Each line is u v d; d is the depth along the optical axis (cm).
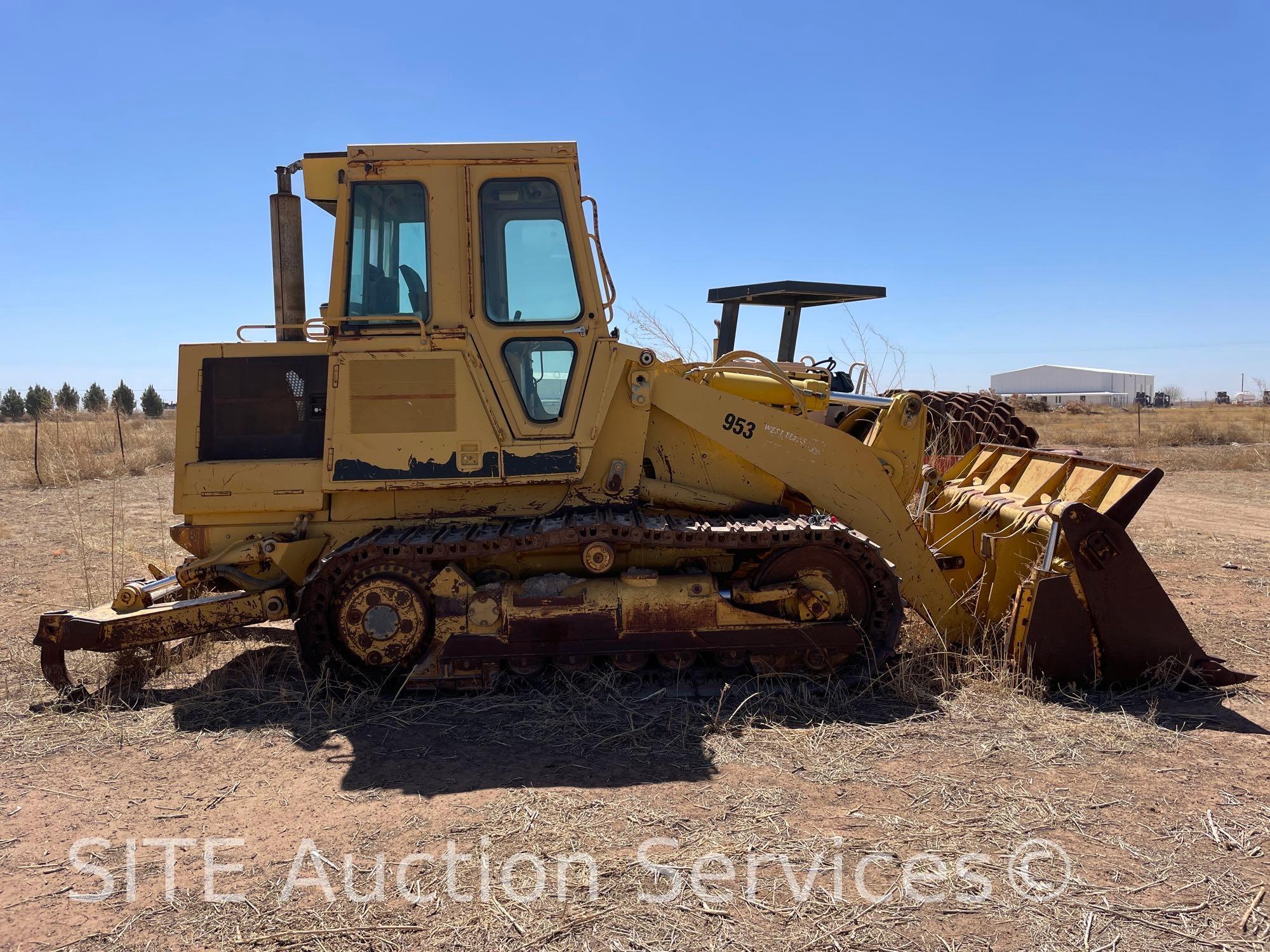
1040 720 437
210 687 497
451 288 478
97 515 1166
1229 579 760
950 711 451
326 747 418
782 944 262
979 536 587
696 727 430
